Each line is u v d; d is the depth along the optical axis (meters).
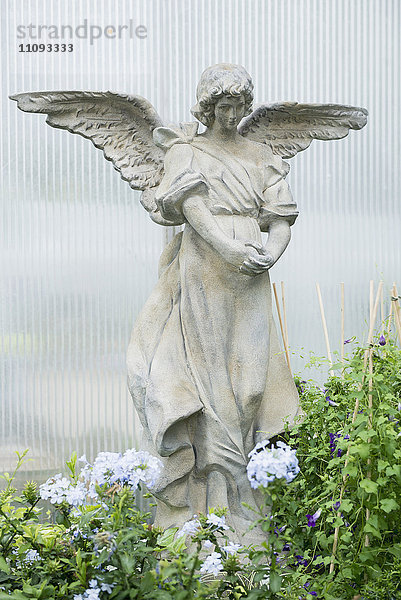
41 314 6.62
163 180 5.40
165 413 5.06
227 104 5.30
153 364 5.29
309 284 6.92
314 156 6.97
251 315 5.34
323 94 6.99
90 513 4.03
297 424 5.21
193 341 5.29
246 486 5.26
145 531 4.11
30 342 6.61
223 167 5.39
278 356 5.45
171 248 5.64
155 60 6.77
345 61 7.02
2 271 6.61
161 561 3.83
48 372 6.62
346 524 4.62
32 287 6.63
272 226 5.51
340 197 6.99
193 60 6.82
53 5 6.69
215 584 3.94
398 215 7.06
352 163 7.02
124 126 5.84
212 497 5.22
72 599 4.06
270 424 5.35
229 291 5.32
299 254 6.92
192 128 5.51
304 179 6.96
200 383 5.24
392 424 4.38
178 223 5.48
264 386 5.32
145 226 6.73
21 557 4.27
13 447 6.57
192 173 5.25
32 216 6.64
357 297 6.97
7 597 3.92
